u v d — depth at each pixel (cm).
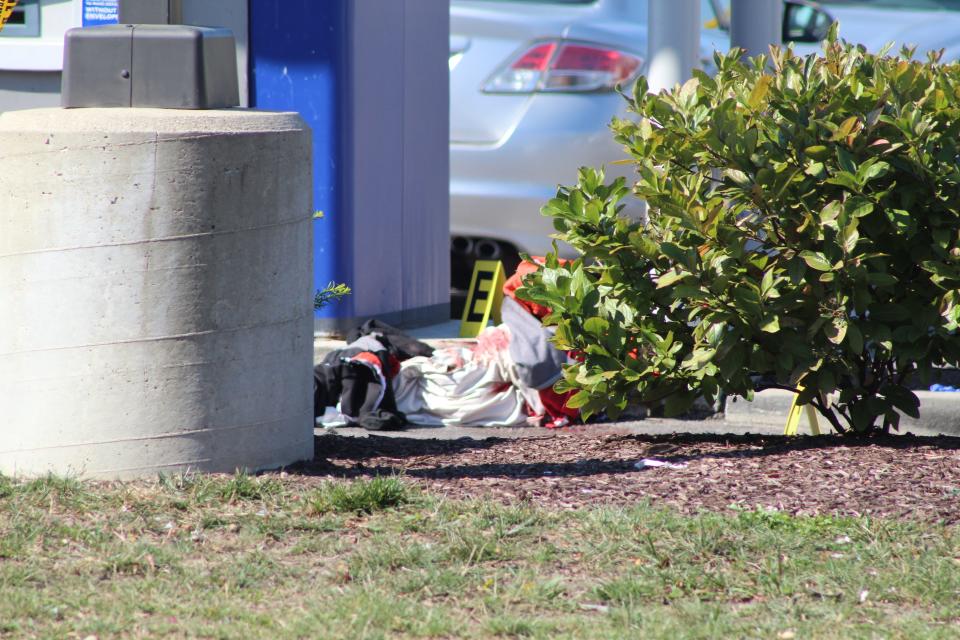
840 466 1514
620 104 3084
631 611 1111
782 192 1563
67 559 1216
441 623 1078
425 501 1386
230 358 1451
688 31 2370
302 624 1074
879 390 1714
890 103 1589
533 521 1321
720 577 1188
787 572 1199
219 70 1506
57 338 1417
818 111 1582
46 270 1412
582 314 1678
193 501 1360
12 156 1408
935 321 1603
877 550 1239
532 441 1791
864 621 1100
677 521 1317
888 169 1552
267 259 1466
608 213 1700
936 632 1065
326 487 1400
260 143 1441
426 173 2656
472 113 3134
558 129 3089
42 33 2392
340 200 2400
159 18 1541
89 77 1469
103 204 1397
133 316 1412
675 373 1667
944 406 2005
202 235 1417
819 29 3350
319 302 2158
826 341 1636
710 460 1570
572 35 3102
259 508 1355
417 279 2644
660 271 1667
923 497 1391
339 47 2377
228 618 1095
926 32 3312
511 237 3131
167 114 1411
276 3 2386
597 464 1591
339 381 2164
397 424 2147
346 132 2398
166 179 1400
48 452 1434
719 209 1580
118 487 1402
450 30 2989
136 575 1191
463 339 2431
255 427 1480
